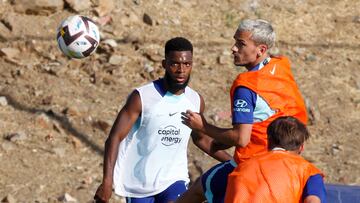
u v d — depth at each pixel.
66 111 26.97
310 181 14.13
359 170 25.84
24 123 26.33
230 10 33.25
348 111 28.88
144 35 31.08
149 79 29.22
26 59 29.41
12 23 30.28
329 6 34.28
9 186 23.66
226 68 30.23
